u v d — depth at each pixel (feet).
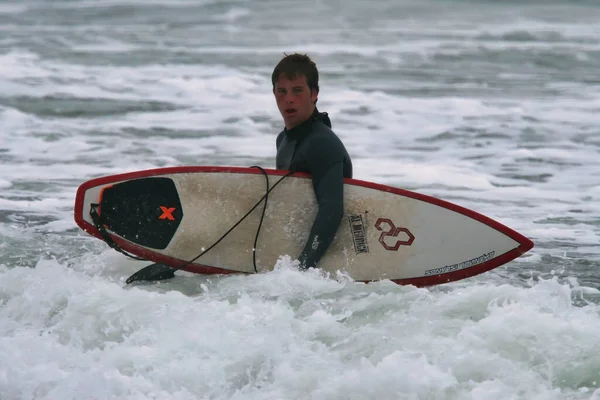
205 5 327.67
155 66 181.78
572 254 67.00
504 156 109.50
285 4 329.11
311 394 36.88
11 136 113.39
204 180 56.13
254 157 104.12
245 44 225.97
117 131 118.93
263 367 39.04
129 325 43.42
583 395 36.68
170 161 100.89
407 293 48.06
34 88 149.59
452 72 185.37
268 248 55.98
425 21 289.94
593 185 94.68
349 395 36.60
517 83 171.83
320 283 51.26
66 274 51.08
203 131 120.88
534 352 39.42
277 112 137.90
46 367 38.68
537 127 128.57
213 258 56.08
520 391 36.58
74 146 108.58
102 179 55.57
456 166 103.30
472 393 36.27
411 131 125.70
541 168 103.09
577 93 160.15
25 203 80.12
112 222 55.62
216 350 40.22
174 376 38.32
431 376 37.29
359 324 44.01
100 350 40.83
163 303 45.91
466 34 250.37
